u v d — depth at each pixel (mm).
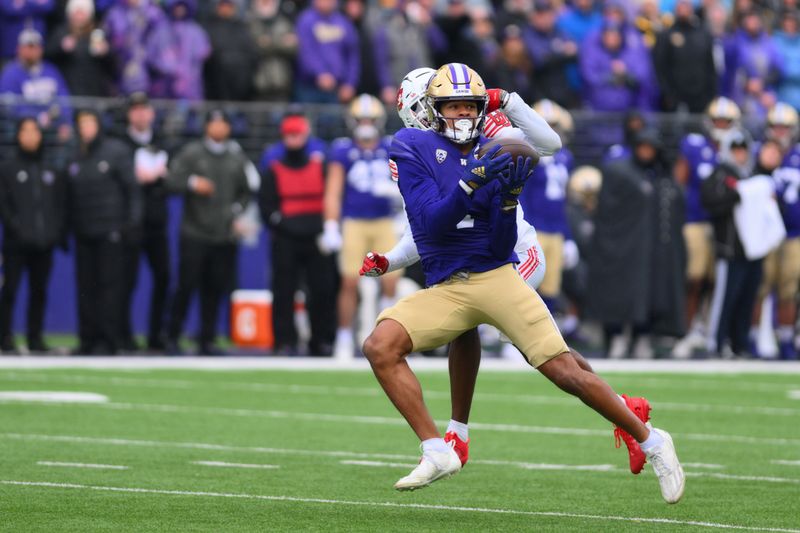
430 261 20031
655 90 59906
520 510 20797
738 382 43688
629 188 50875
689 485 23625
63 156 52031
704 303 55094
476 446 28719
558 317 56875
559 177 49531
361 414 33844
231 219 48969
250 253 55375
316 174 49188
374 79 55281
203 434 29594
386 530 18781
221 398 36625
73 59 52906
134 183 47625
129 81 52750
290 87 54875
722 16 63469
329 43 54656
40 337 48594
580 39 61531
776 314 53969
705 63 59781
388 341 19719
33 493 21578
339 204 49156
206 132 48938
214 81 54250
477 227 19797
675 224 51312
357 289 51312
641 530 19062
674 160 56719
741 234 51094
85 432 29453
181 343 54219
